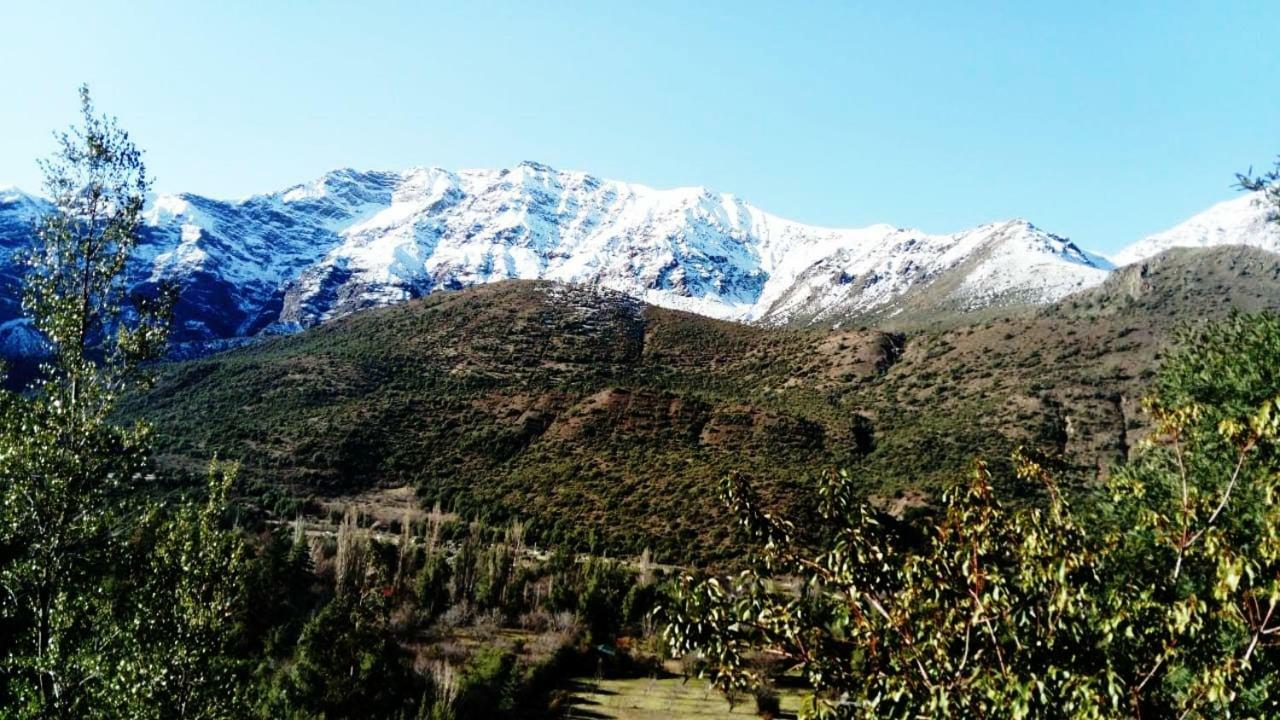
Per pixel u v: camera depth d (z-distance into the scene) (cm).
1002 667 743
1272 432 802
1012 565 859
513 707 4678
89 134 1706
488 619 6284
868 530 865
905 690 761
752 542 927
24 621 1675
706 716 4912
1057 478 974
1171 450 1590
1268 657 738
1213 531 769
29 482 1555
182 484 7100
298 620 4778
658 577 6525
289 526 7625
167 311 1773
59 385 1634
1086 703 679
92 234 1706
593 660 5894
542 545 7894
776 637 854
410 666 4494
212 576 1880
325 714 3356
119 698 1612
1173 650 702
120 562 1731
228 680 1917
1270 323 1731
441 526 8256
